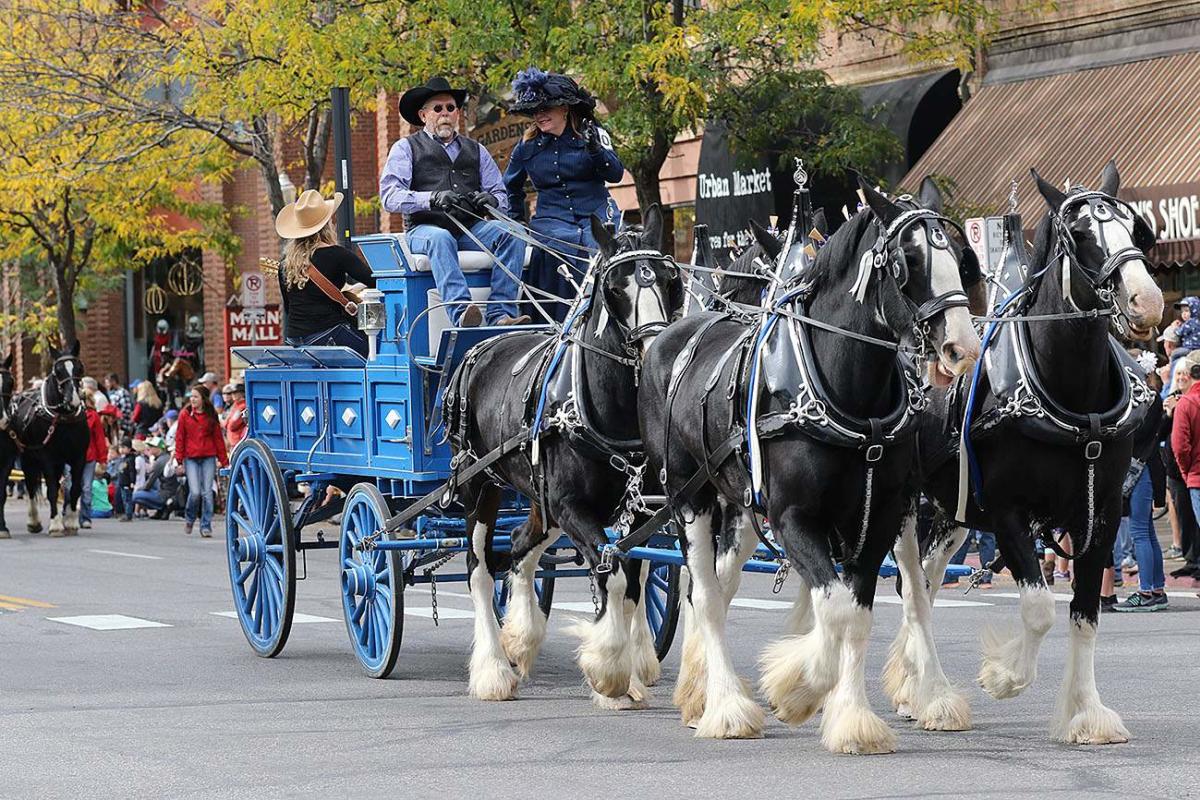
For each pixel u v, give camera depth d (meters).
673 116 26.62
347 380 15.14
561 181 15.13
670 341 11.95
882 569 12.52
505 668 13.34
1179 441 18.89
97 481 38.66
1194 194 23.33
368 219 48.47
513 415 12.95
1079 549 10.92
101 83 35.62
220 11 33.75
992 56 29.97
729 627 17.08
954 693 11.46
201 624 18.48
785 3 26.38
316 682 14.27
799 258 12.24
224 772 10.47
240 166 39.53
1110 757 10.23
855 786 9.57
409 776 10.27
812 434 10.27
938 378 10.20
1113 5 27.61
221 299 56.84
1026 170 26.91
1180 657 14.59
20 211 43.53
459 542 13.88
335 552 27.70
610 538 13.34
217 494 37.41
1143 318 10.34
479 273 15.01
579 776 10.15
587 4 27.09
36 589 22.22
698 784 9.80
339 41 28.58
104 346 60.31
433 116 15.62
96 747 11.33
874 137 28.33
